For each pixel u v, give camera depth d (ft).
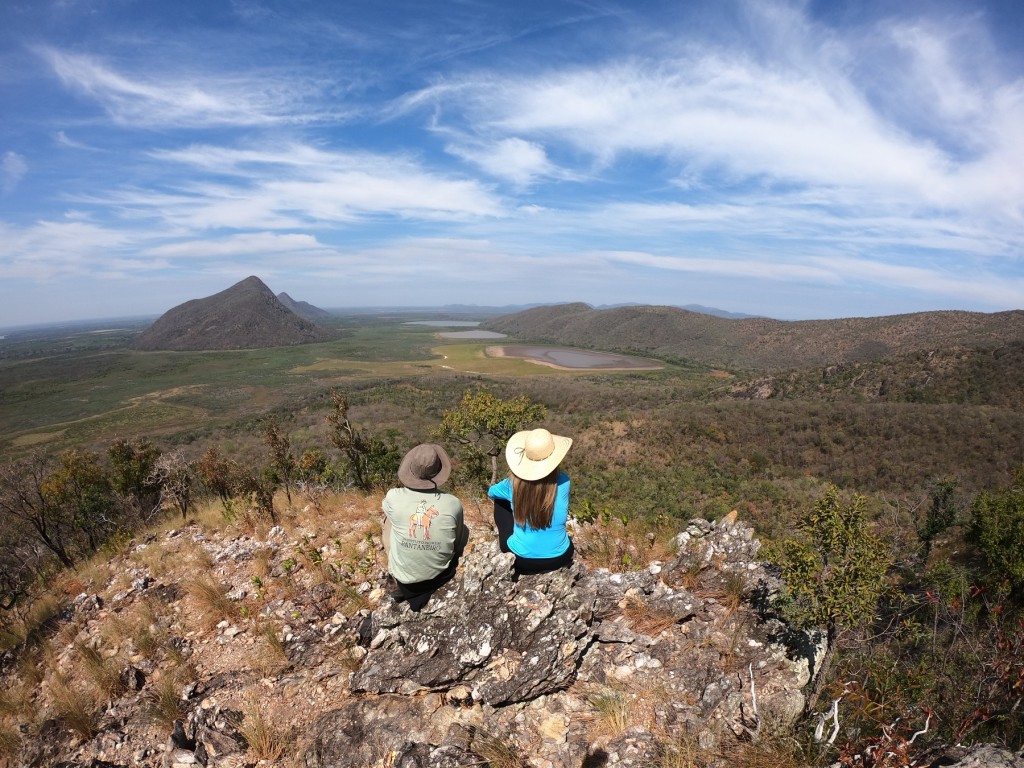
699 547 19.27
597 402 429.79
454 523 14.99
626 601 15.98
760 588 16.39
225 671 15.78
